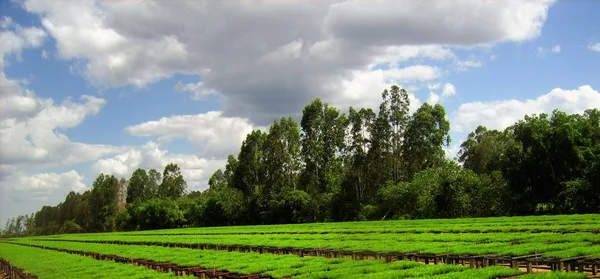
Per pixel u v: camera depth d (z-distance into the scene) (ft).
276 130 479.41
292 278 104.12
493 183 316.19
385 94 424.87
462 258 113.29
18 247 343.26
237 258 148.36
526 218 235.20
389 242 162.61
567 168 282.15
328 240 192.95
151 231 464.24
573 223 181.27
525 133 296.92
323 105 453.17
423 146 410.72
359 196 416.26
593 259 94.84
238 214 478.59
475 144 481.46
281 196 439.22
